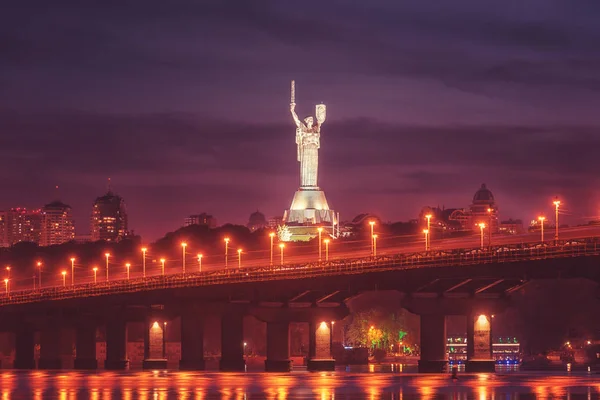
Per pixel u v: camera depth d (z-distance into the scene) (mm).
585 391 177250
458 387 187250
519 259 194750
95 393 185625
